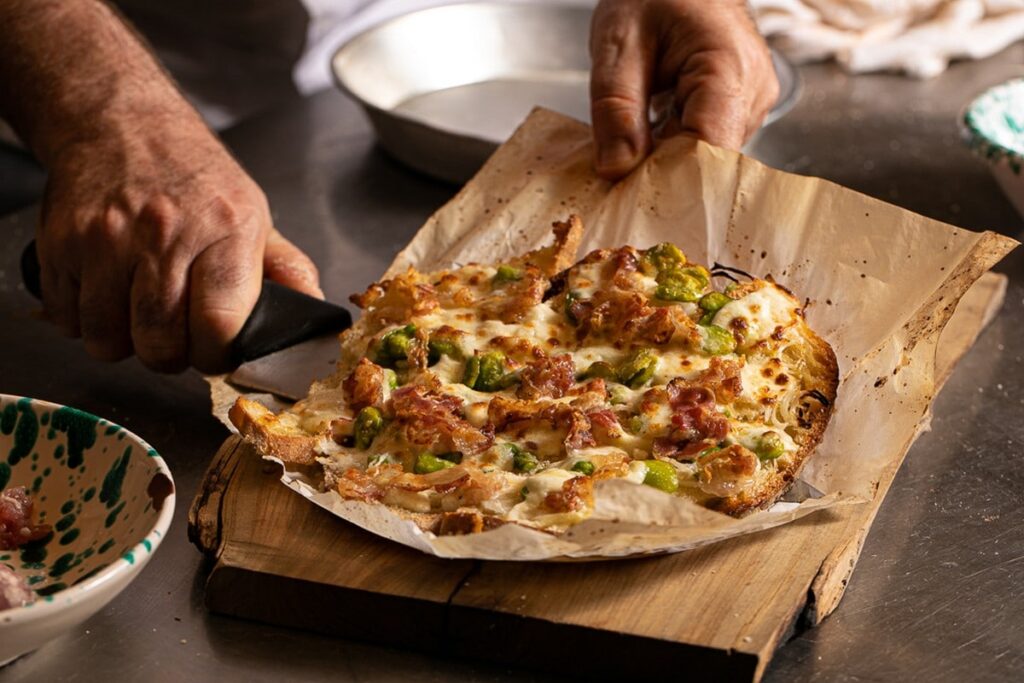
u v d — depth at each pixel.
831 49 1.61
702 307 1.01
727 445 0.94
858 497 0.91
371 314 1.03
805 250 1.06
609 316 1.00
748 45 1.15
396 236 1.28
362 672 0.86
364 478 0.92
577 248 1.08
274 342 1.03
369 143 1.43
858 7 1.60
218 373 1.06
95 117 1.11
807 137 1.46
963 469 1.01
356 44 1.42
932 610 0.90
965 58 1.63
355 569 0.88
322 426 0.96
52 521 0.90
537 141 1.17
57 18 1.15
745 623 0.85
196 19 1.65
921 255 1.02
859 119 1.50
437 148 1.31
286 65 1.68
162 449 1.02
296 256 1.12
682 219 1.10
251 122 1.47
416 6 1.78
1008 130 1.32
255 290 1.05
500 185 1.15
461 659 0.87
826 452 0.97
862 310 1.03
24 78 1.14
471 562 0.89
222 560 0.89
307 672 0.86
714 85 1.13
